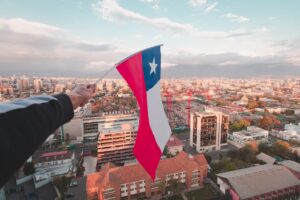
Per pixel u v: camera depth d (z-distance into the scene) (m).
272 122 110.25
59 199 47.91
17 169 2.74
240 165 63.81
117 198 45.25
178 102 195.12
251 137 84.06
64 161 63.81
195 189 51.94
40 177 56.75
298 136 88.75
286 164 58.81
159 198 48.22
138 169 49.38
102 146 66.94
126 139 68.31
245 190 46.00
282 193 48.44
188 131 106.19
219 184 51.41
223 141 83.94
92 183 45.97
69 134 93.25
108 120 98.62
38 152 78.81
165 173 50.06
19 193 52.22
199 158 56.25
